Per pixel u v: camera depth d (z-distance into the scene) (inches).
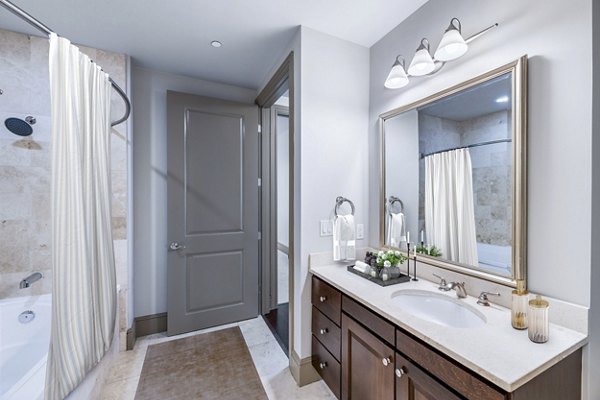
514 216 44.3
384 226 74.0
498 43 47.3
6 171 69.9
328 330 62.4
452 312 50.5
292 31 72.1
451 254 56.1
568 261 38.9
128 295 84.1
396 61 61.4
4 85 69.6
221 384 69.3
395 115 70.0
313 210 71.7
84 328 46.6
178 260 93.6
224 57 86.4
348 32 72.4
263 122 109.3
